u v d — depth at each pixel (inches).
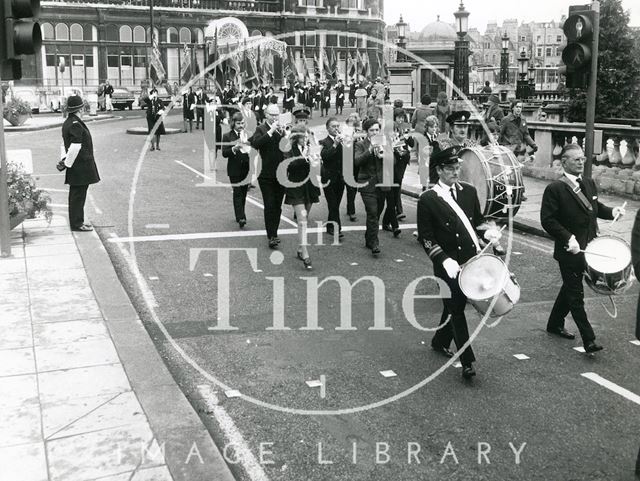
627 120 975.6
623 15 1316.4
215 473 173.2
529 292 350.6
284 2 2381.9
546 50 3848.4
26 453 181.8
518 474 183.8
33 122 1390.3
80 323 282.2
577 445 199.2
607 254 260.4
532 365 258.2
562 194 272.8
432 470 185.5
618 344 280.1
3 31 348.5
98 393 218.5
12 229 453.1
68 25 2241.6
